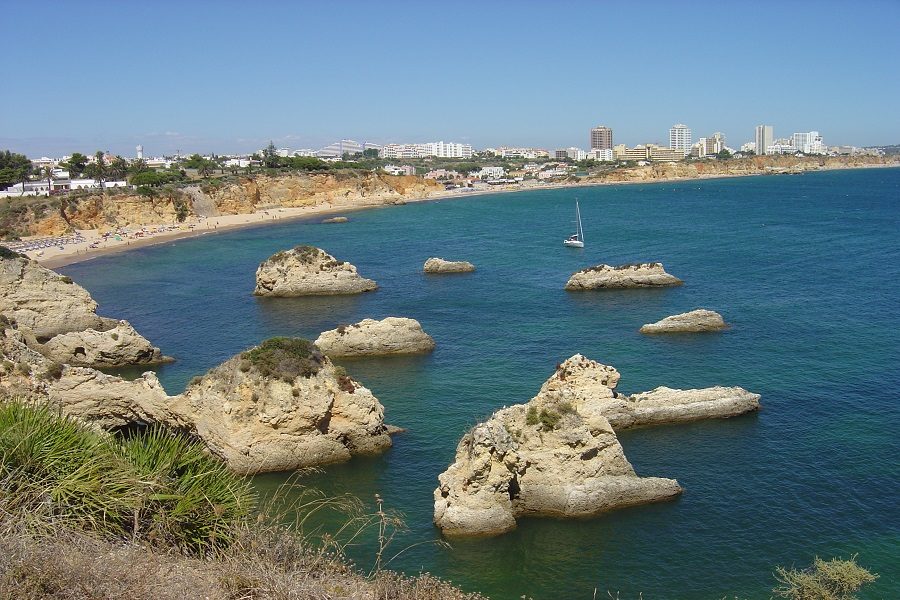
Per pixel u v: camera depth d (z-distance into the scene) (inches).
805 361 2416.3
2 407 729.6
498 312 3385.8
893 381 2178.9
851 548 1312.7
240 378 1640.0
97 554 597.6
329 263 4005.9
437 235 6742.1
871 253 4817.9
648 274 3909.9
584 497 1428.4
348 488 1563.7
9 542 556.4
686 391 1967.3
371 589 727.7
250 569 633.6
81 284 4431.6
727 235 6067.9
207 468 773.3
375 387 2276.1
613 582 1227.2
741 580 1223.5
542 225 7406.5
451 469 1421.0
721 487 1549.0
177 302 3818.9
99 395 1729.8
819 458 1678.2
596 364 1915.6
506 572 1255.5
